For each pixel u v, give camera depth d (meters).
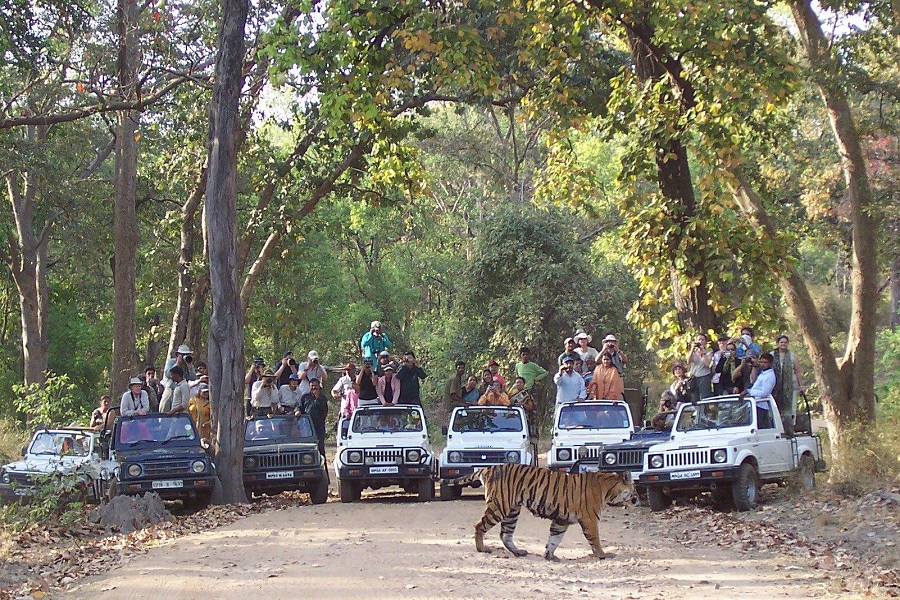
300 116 27.05
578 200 25.06
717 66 19.94
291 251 32.12
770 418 16.77
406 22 17.30
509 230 37.78
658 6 19.11
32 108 31.27
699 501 17.03
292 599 9.28
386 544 12.58
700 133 20.73
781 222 31.81
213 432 18.23
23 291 36.94
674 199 22.30
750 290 21.02
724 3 18.36
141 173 37.19
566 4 19.80
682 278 21.41
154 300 40.06
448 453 18.27
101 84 24.95
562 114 21.23
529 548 12.50
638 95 21.34
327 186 27.50
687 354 21.92
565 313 35.88
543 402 36.97
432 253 54.78
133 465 17.06
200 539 13.48
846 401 20.98
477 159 46.84
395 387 20.14
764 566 11.16
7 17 23.31
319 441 19.84
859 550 11.97
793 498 16.11
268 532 13.96
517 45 21.41
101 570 11.50
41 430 19.11
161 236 36.44
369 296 51.25
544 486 11.77
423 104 25.67
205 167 28.97
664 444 16.30
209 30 26.66
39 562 12.15
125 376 29.44
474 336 38.84
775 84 19.33
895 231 22.38
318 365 22.27
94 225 35.41
